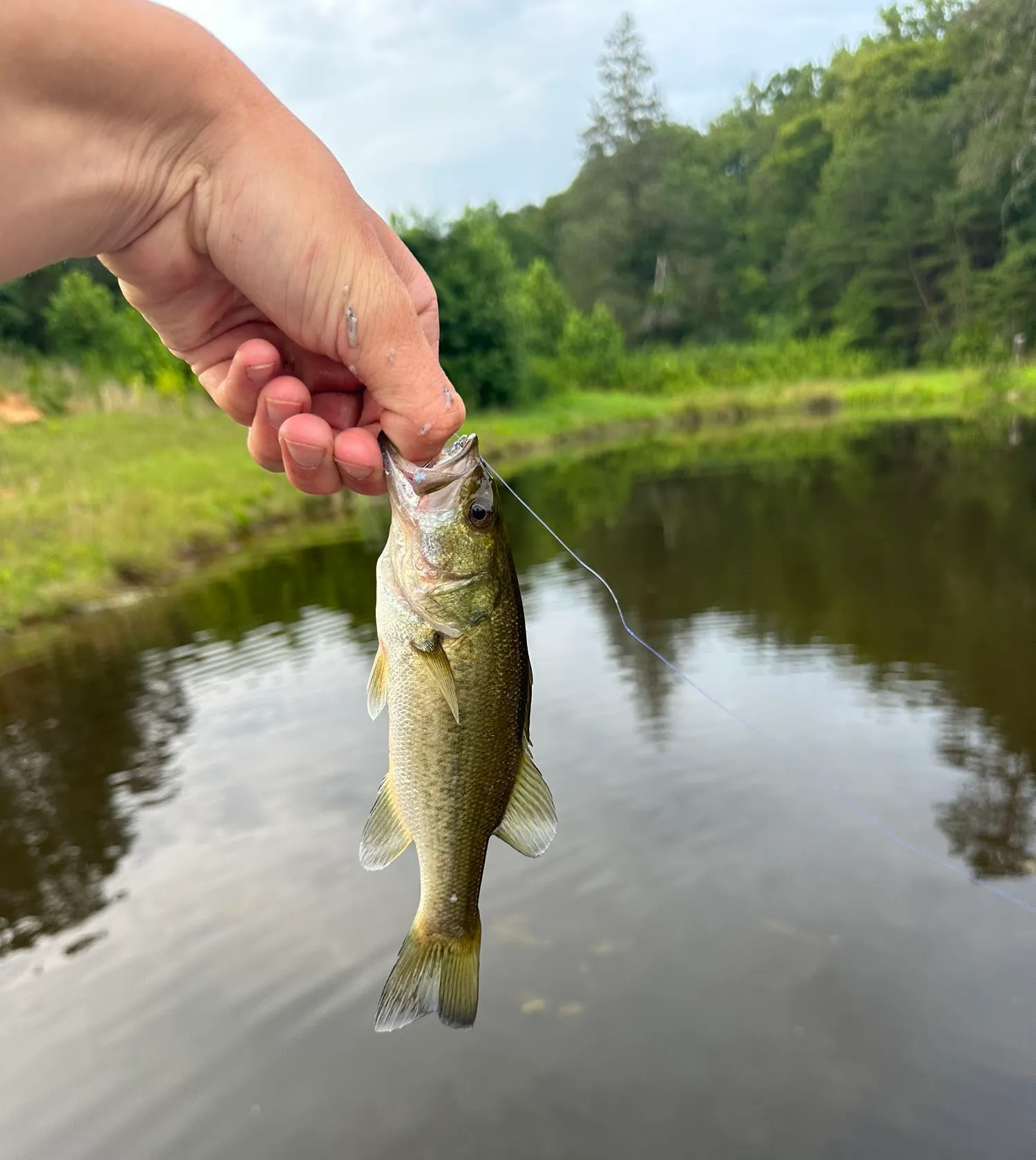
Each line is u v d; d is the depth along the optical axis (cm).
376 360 22
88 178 18
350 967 65
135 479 261
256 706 115
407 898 73
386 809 31
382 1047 58
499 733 31
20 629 160
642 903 69
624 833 78
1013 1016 57
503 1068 56
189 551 216
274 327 26
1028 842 75
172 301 24
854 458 329
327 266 21
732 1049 56
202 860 80
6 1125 54
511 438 485
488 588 30
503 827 31
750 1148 49
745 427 535
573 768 90
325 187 21
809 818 79
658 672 117
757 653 123
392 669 30
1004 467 271
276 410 25
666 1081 54
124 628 158
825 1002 59
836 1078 53
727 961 63
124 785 96
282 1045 59
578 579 175
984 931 64
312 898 74
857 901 68
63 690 128
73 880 79
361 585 177
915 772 87
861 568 167
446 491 29
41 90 17
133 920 72
